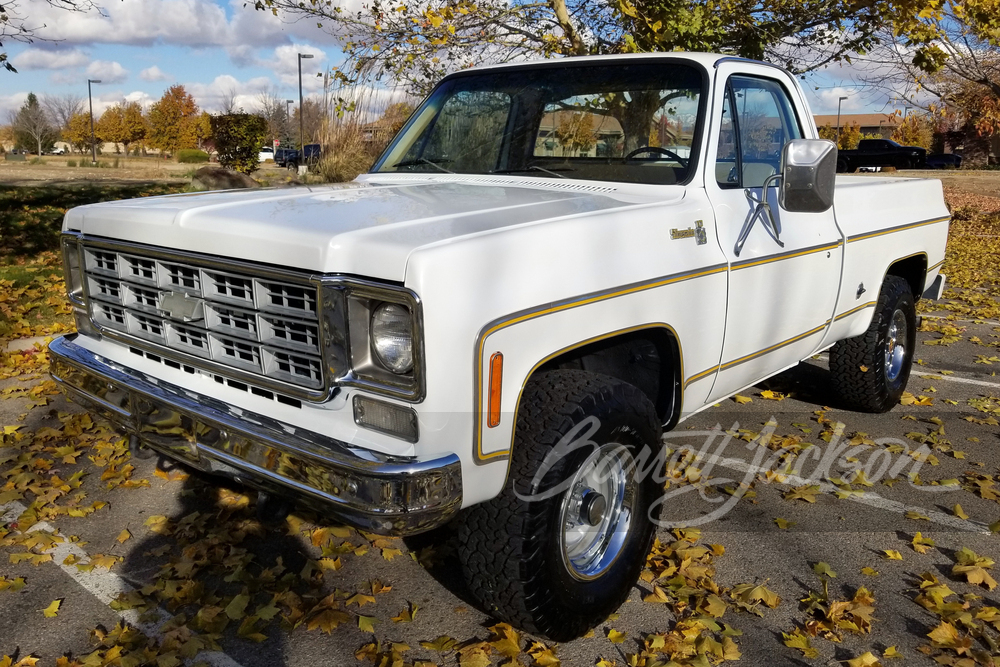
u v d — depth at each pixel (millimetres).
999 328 8023
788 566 3383
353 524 2305
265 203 2939
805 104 4180
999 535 3682
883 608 3102
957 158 39031
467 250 2334
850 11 8836
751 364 3768
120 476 4027
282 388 2533
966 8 9297
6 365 5688
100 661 2646
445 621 2961
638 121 3553
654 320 2975
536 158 3764
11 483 3896
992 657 2805
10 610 2949
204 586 3123
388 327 2314
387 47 9312
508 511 2535
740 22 8883
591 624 2834
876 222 4645
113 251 3045
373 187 3520
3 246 10414
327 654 2762
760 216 3650
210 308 2701
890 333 5094
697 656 2779
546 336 2543
